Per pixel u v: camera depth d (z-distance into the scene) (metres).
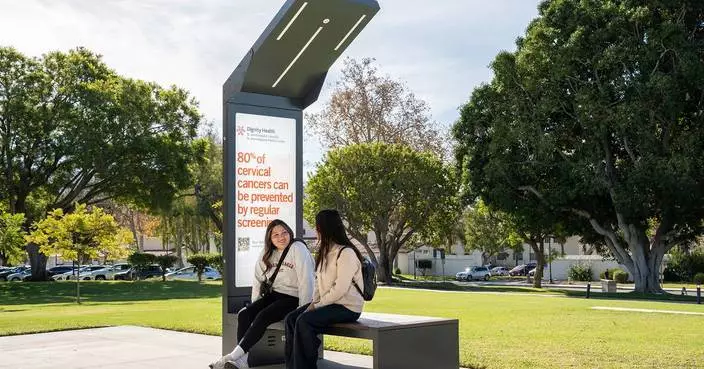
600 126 34.28
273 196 9.16
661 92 32.59
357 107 57.12
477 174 41.09
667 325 15.09
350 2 7.76
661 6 34.47
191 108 53.31
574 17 35.75
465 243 72.94
